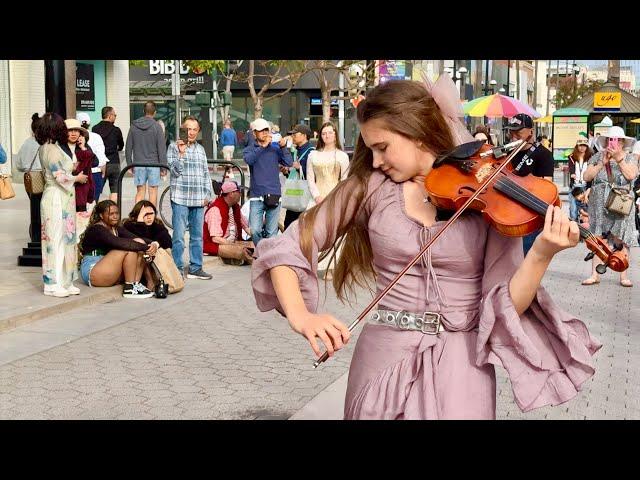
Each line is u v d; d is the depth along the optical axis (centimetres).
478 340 268
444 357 274
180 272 1044
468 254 274
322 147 1098
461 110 284
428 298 277
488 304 268
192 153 1031
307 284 278
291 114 4828
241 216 1209
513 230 262
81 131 1120
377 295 283
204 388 588
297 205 1138
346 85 3869
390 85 281
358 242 297
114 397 566
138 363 653
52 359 662
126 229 941
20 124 2478
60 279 858
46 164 847
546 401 265
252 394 575
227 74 3638
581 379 268
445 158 274
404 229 278
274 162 1147
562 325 268
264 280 280
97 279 907
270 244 281
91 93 2788
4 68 2441
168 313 840
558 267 1211
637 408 549
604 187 1038
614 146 1023
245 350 696
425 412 268
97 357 669
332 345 261
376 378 281
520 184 269
